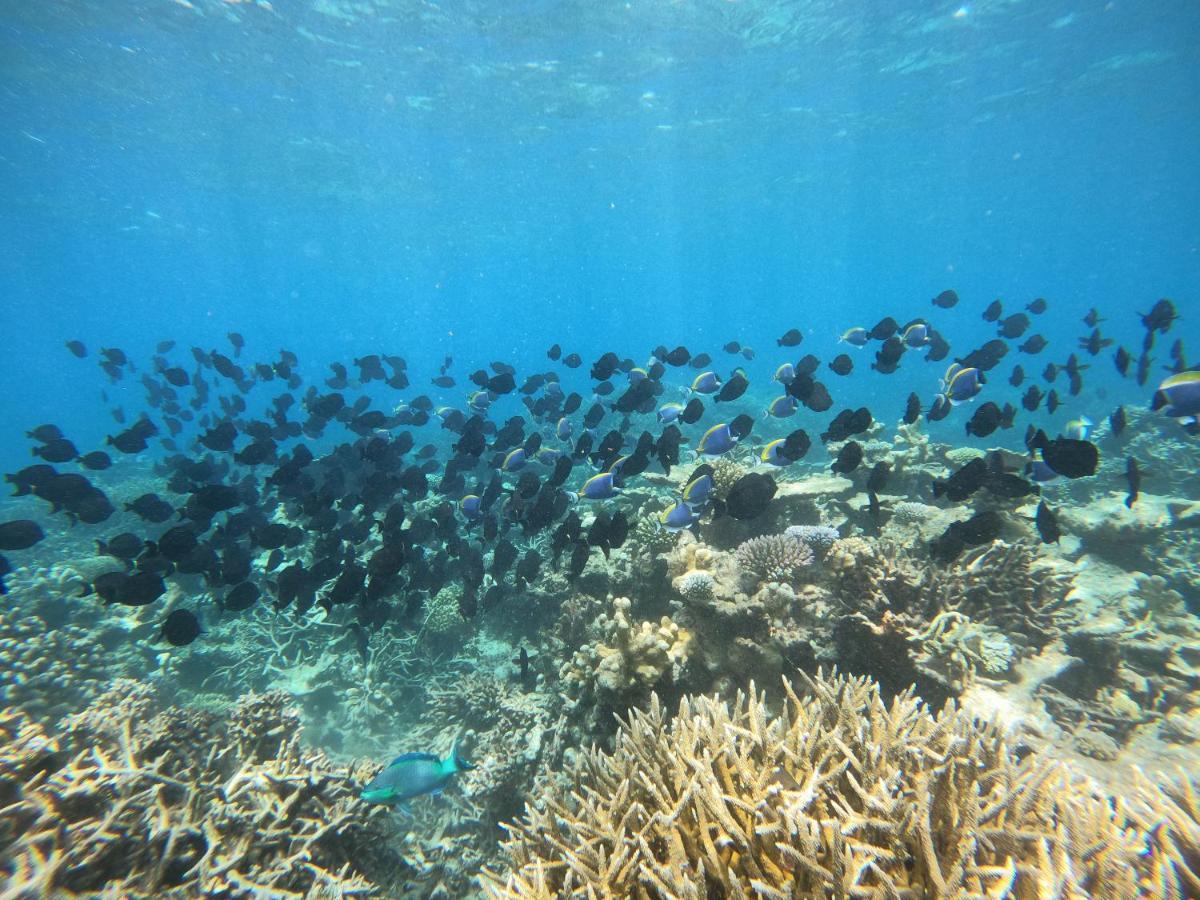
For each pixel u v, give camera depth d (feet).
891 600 6.00
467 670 8.73
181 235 51.65
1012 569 6.59
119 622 9.43
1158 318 8.70
